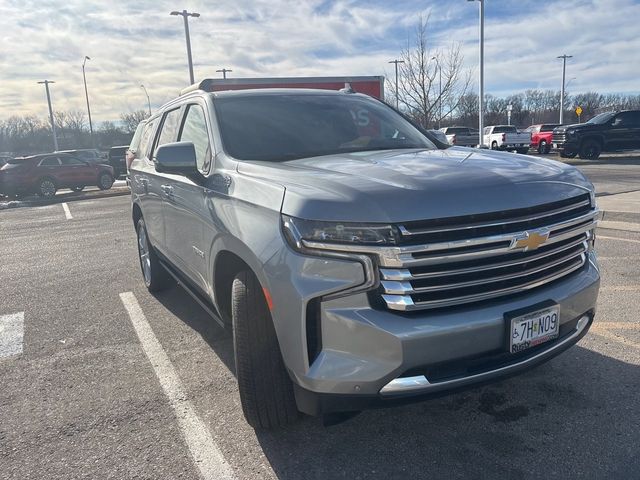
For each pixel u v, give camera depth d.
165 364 4.07
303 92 4.35
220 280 3.29
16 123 72.25
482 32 24.25
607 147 23.67
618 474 2.60
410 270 2.37
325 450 2.90
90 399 3.57
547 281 2.74
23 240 10.31
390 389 2.40
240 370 2.81
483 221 2.46
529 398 3.33
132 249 8.66
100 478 2.74
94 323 5.04
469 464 2.74
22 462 2.90
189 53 32.69
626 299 4.95
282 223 2.53
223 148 3.50
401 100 24.77
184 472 2.76
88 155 34.22
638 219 8.54
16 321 5.20
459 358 2.46
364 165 2.95
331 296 2.41
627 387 3.39
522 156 3.36
